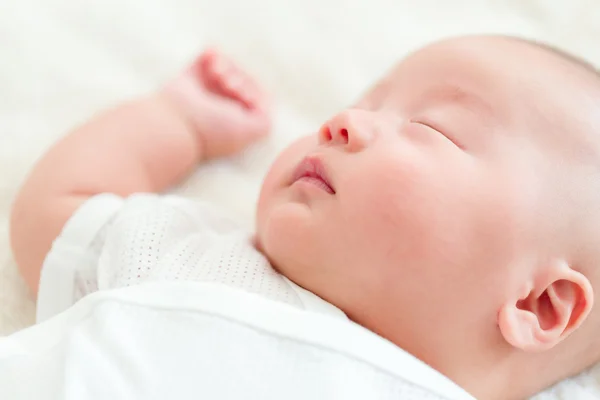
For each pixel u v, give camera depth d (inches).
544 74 31.8
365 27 49.1
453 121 30.8
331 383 26.2
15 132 42.2
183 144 41.8
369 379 27.0
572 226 29.7
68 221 34.6
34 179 37.0
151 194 38.3
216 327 26.9
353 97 47.2
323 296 30.9
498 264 29.1
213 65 44.7
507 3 50.6
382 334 30.4
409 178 29.2
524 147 30.1
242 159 44.9
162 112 41.8
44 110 43.4
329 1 49.6
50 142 42.4
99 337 26.9
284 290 30.7
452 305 29.4
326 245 30.0
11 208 37.9
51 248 34.6
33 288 36.2
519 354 30.9
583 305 29.7
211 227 36.2
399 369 27.6
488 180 29.4
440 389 28.1
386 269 29.3
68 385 25.3
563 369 33.3
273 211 31.7
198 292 27.8
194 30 47.9
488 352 30.4
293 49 48.1
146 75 46.1
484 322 29.7
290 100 47.4
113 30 46.3
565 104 31.0
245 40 48.2
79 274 33.7
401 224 29.0
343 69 47.8
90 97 44.3
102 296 28.0
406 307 29.7
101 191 37.4
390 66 48.2
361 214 29.4
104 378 25.5
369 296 29.9
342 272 30.0
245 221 39.5
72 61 44.7
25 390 25.8
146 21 46.9
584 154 30.3
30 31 44.5
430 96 32.1
